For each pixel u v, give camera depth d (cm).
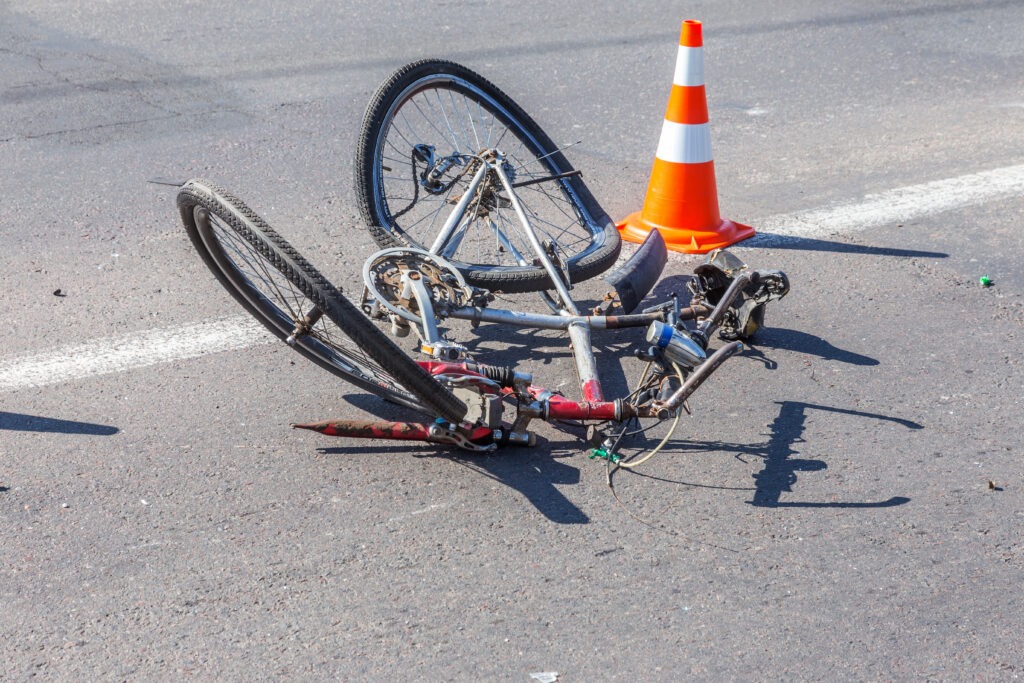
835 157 691
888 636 295
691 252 548
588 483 357
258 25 937
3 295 473
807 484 359
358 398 406
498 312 412
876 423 397
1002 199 622
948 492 356
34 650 282
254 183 617
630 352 451
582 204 543
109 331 447
